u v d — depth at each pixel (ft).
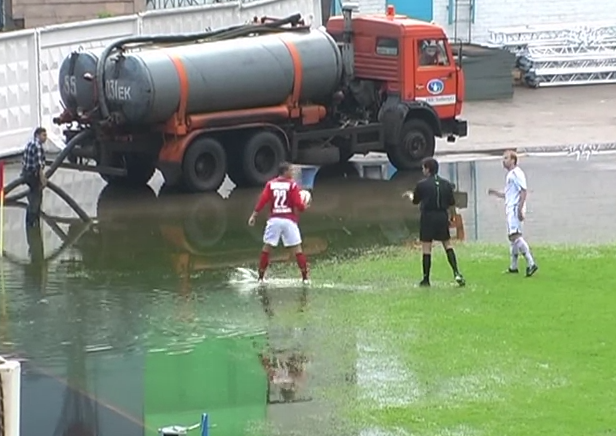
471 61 158.51
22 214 101.50
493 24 173.27
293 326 69.46
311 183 114.32
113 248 89.56
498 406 55.26
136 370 62.54
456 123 123.03
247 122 110.11
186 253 87.97
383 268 82.48
